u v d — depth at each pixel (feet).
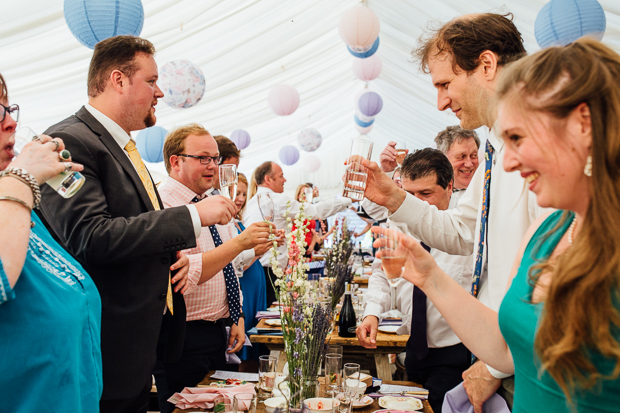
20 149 4.14
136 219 5.43
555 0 10.37
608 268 2.42
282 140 41.27
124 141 6.23
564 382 2.70
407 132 41.63
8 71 14.99
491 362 3.77
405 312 9.75
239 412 5.59
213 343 8.59
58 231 5.29
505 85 2.85
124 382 5.46
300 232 5.62
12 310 3.44
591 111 2.51
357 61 22.90
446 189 8.54
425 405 6.13
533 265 3.07
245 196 14.60
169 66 15.44
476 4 15.75
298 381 5.41
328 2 20.01
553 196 2.72
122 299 5.51
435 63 5.29
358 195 6.25
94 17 10.23
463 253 6.40
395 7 20.36
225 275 8.95
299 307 5.54
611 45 2.67
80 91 17.31
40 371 3.50
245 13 17.85
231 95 26.16
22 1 11.43
